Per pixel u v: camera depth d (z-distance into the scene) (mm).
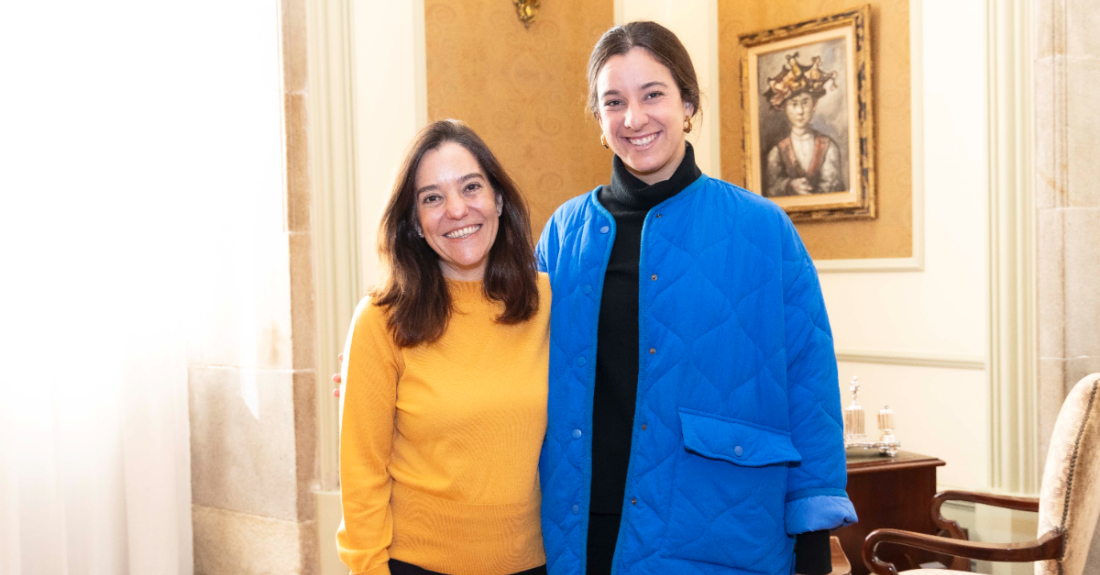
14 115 2740
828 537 1439
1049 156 2938
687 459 1391
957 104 3385
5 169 2723
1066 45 2904
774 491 1396
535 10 3828
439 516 1486
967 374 3367
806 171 3955
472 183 1498
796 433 1419
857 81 3711
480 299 1558
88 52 2926
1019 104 3037
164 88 3186
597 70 1503
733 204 1465
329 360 3105
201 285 3330
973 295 3352
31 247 2779
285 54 3002
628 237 1519
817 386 1410
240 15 3125
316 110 3055
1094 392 2229
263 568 3207
